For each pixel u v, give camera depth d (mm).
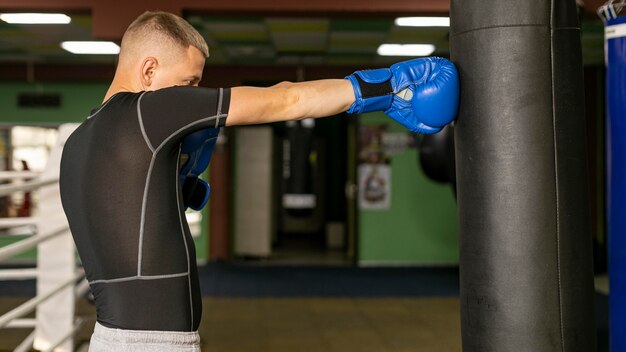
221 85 8930
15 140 8898
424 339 4777
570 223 1378
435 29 6695
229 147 9000
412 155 9141
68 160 1369
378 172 9133
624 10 2328
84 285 4066
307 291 6965
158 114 1261
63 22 6375
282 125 12039
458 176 1446
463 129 1406
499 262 1366
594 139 8570
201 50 1395
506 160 1351
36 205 8734
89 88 9008
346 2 5059
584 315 1401
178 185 1317
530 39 1347
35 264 8750
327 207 12633
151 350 1262
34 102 8898
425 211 9133
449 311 5867
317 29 6738
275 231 11656
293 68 8969
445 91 1341
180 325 1288
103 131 1296
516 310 1357
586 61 8305
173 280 1281
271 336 4848
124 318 1271
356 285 7398
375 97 1308
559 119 1366
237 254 9438
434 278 7961
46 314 3744
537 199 1351
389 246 9141
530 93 1346
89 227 1298
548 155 1354
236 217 9430
